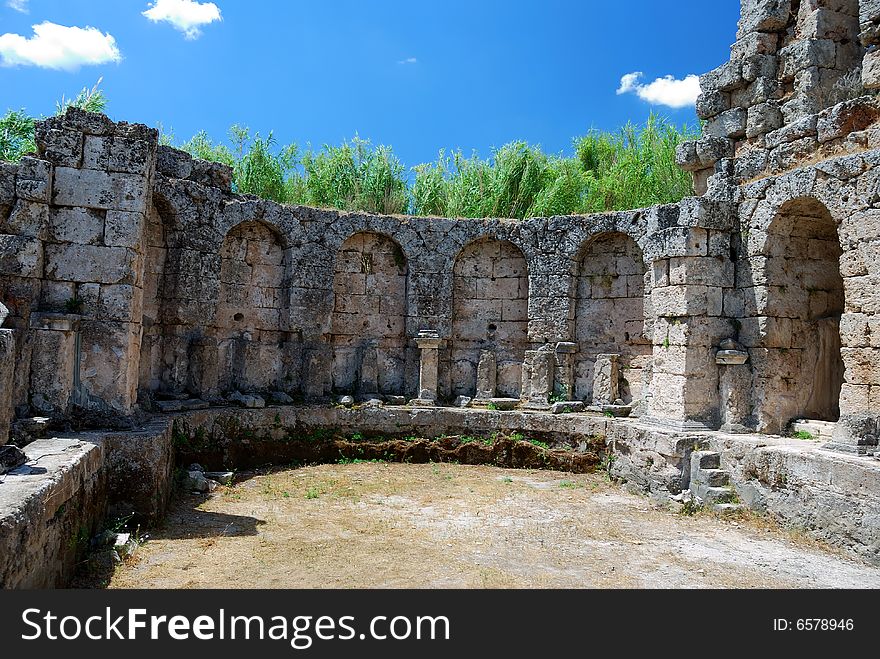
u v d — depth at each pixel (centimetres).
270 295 1630
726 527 1070
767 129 1373
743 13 1460
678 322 1344
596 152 2648
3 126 1678
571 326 1656
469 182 2125
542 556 898
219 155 2023
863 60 1190
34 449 807
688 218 1345
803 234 1330
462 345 1747
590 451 1499
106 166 1029
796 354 1318
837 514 952
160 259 1427
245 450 1445
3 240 957
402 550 902
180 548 877
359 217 1675
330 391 1647
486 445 1570
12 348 748
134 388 1102
